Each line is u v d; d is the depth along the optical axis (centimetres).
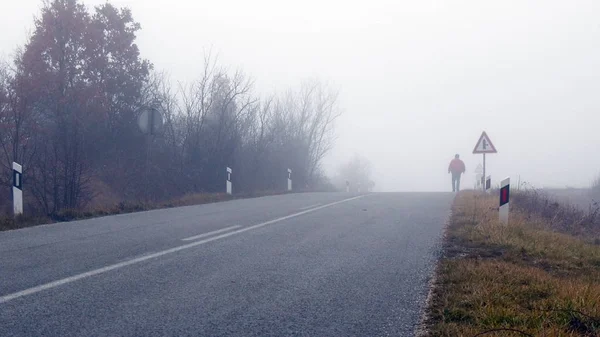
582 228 1546
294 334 562
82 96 2831
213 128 3150
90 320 588
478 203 1814
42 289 702
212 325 583
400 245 1074
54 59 2930
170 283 750
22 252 949
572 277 823
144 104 3069
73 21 3003
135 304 650
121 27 3269
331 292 719
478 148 2328
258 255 954
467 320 596
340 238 1152
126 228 1272
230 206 1912
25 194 2197
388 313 633
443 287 737
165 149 3031
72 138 2250
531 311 615
